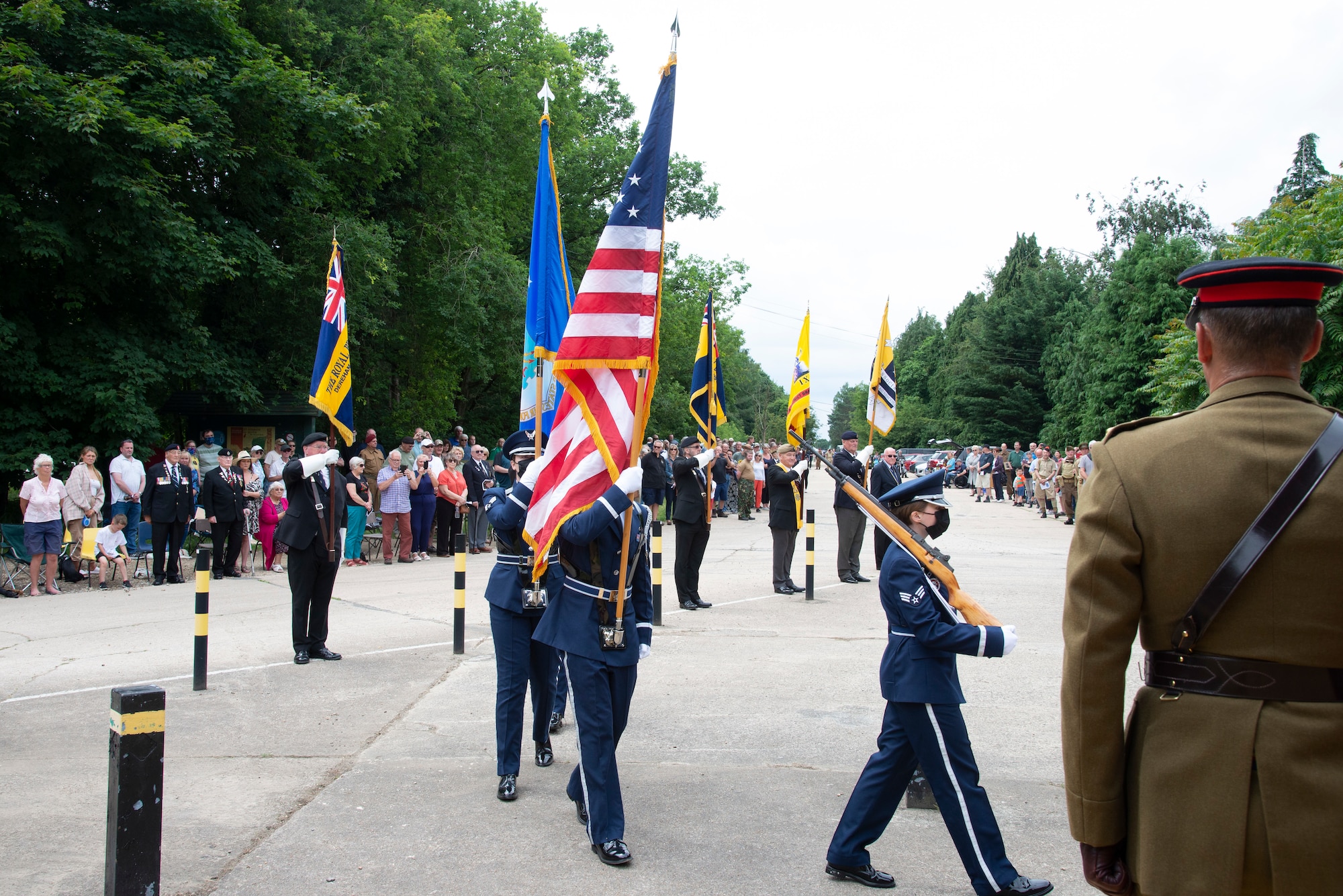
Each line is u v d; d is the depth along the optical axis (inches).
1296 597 76.0
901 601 150.6
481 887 156.6
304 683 292.2
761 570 585.6
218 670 307.0
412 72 882.1
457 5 1056.8
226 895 152.2
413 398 1082.7
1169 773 78.7
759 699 275.4
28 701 269.3
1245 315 83.3
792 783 207.8
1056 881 159.3
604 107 1375.5
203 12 692.1
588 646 171.8
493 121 1076.5
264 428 857.5
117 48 650.2
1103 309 1544.0
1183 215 1980.8
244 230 743.1
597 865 165.6
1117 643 81.8
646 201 195.8
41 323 672.4
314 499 318.7
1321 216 609.9
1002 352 2154.3
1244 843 74.7
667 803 195.8
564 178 1218.0
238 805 191.6
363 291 837.8
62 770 212.1
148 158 658.8
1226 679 77.7
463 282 945.5
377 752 227.1
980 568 581.3
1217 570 78.1
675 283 1540.4
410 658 325.7
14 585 495.8
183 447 849.5
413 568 592.7
